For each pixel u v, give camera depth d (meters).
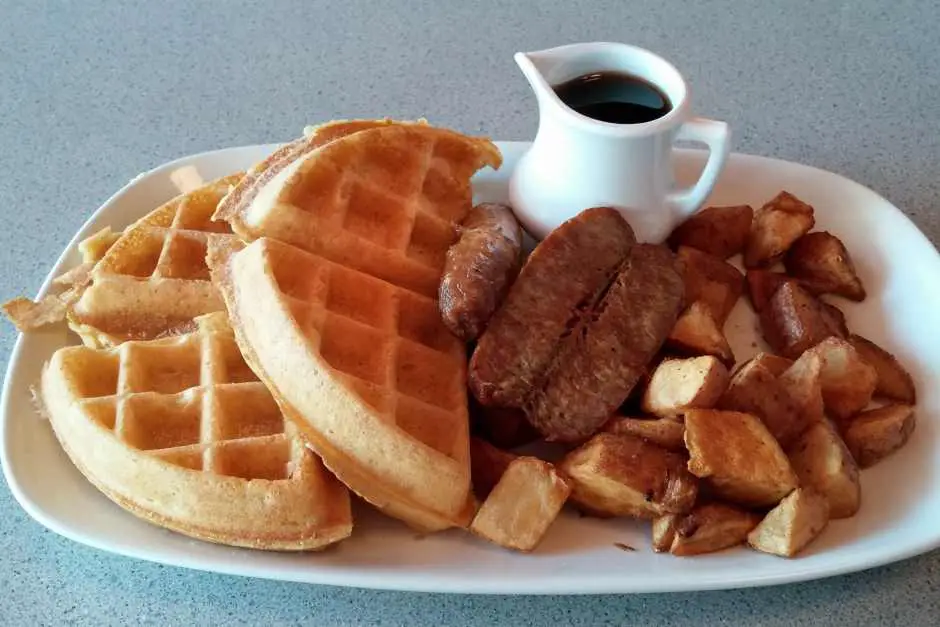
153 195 0.44
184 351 0.38
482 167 0.43
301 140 0.42
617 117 0.40
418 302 0.38
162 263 0.40
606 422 0.37
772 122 0.51
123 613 0.35
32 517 0.36
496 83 0.53
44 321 0.39
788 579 0.34
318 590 0.36
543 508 0.35
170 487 0.34
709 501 0.35
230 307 0.37
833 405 0.38
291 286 0.37
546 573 0.34
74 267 0.42
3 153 0.49
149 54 0.54
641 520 0.36
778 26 0.56
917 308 0.42
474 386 0.36
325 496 0.35
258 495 0.34
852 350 0.37
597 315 0.38
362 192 0.39
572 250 0.38
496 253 0.38
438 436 0.36
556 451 0.38
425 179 0.41
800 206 0.43
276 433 0.36
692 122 0.39
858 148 0.50
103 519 0.35
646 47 0.55
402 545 0.35
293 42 0.55
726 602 0.36
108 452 0.35
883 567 0.36
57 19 0.56
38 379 0.38
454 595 0.36
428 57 0.54
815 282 0.42
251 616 0.35
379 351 0.36
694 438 0.34
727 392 0.36
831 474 0.35
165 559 0.34
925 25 0.56
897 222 0.44
